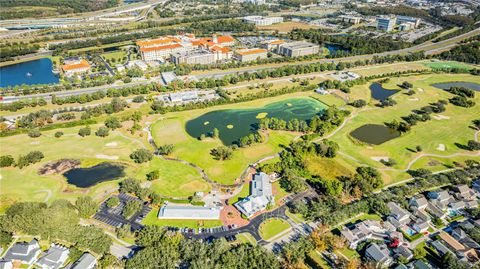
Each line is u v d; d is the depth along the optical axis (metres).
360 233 169.12
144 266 147.75
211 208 190.38
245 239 172.12
